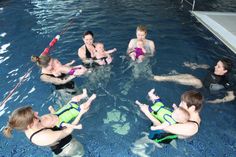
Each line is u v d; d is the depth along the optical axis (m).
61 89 4.38
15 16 7.43
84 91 3.75
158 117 3.40
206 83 4.52
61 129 3.20
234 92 4.36
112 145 3.41
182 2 9.05
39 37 6.16
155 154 3.28
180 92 4.34
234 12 8.20
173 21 7.37
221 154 3.32
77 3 8.59
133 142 3.45
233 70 5.00
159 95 4.27
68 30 6.51
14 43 5.87
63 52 5.45
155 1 9.10
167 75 4.75
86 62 4.99
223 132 3.65
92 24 6.89
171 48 5.77
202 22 7.29
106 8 8.16
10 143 3.44
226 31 6.68
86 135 3.55
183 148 3.38
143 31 5.08
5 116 3.84
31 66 5.02
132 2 8.87
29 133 2.99
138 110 3.99
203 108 4.06
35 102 4.11
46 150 3.34
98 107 4.04
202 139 3.53
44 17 7.36
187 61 5.25
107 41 5.92
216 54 5.61
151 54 5.44
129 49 5.36
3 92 4.32
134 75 4.75
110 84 4.53
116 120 3.80
